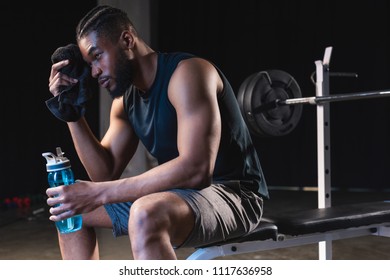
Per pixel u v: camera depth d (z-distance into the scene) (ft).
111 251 10.26
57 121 19.62
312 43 19.67
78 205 4.20
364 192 19.01
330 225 5.56
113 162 5.24
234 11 20.43
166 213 3.92
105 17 4.47
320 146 7.30
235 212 4.67
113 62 4.47
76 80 4.71
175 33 20.97
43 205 17.40
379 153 19.29
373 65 19.10
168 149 4.76
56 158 4.39
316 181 19.99
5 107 18.66
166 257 3.83
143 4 13.80
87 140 5.07
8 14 18.53
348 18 19.26
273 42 20.10
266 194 5.33
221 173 4.93
